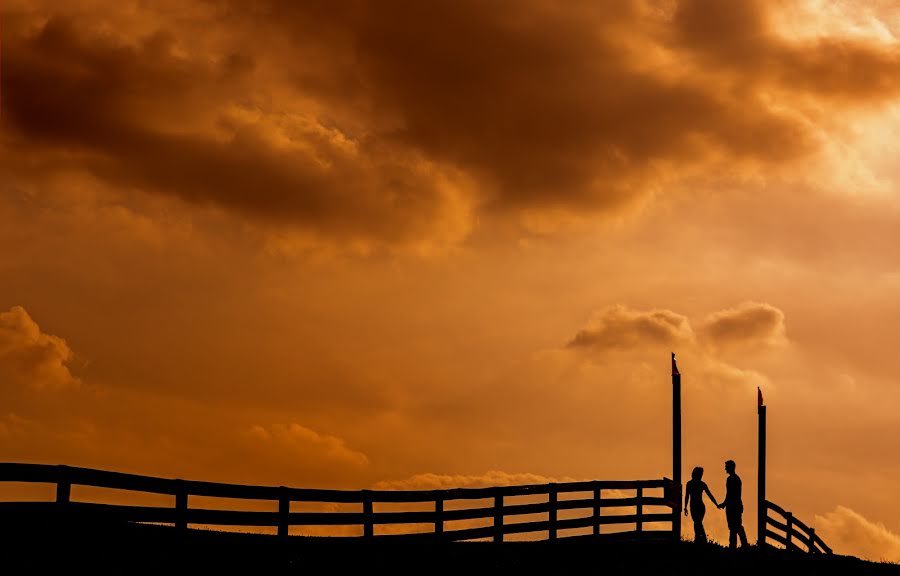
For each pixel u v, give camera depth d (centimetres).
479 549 2291
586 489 2619
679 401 2970
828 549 3466
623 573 2212
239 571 1752
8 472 1503
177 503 1728
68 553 1555
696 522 2702
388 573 1950
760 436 3419
